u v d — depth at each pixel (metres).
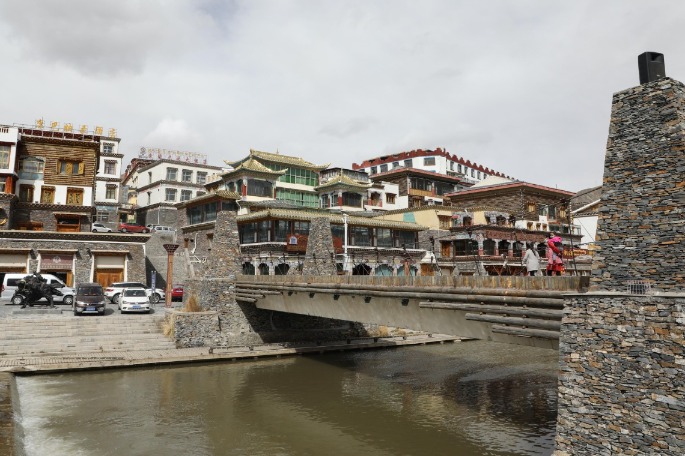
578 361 12.70
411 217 64.25
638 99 13.45
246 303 35.28
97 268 48.53
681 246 11.70
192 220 61.88
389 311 21.11
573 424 12.53
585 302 12.84
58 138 51.66
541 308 14.51
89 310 34.59
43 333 30.61
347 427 19.64
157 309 39.62
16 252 45.34
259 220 49.25
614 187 13.47
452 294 17.42
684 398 10.56
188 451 17.08
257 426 19.70
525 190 63.34
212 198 56.97
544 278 14.52
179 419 20.38
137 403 22.17
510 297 15.31
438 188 83.31
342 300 24.27
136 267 49.94
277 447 17.55
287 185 68.19
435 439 18.27
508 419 20.64
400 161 101.50
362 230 55.59
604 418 11.91
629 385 11.57
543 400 23.50
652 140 12.89
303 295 27.77
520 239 58.03
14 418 18.03
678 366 10.78
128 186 97.00
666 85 12.88
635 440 11.27
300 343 35.94
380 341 38.22
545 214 65.50
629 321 11.84
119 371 27.45
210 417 20.69
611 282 12.80
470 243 56.91
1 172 47.16
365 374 28.88
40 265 46.03
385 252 55.75
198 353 30.84
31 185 50.28
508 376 28.62
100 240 48.84
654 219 12.38
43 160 51.12
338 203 68.00
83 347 29.83
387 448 17.41
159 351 30.69
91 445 17.31
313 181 72.12
